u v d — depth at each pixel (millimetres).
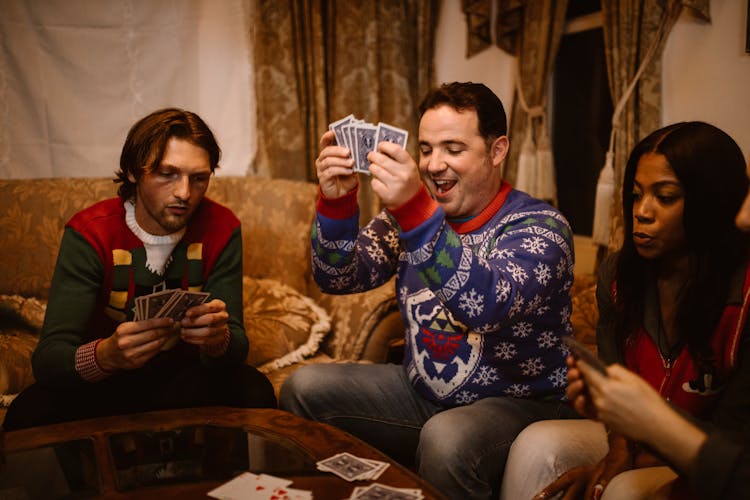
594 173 3211
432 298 1660
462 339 1620
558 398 1664
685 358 1354
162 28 3055
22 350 2088
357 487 1161
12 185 2490
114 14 2965
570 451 1392
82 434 1408
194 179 1719
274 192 2740
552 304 1594
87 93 2984
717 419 1220
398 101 3289
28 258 2424
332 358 2344
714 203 1264
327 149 1566
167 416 1509
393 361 2270
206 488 1173
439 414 1552
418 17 3287
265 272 2656
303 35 3189
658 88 2607
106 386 1714
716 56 2420
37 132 2930
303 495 1128
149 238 1777
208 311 1591
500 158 1665
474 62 3492
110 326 1815
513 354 1610
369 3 3164
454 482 1451
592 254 3197
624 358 1494
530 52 3176
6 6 2801
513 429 1544
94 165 3035
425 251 1353
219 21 3125
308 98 3244
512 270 1438
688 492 1129
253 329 2273
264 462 1277
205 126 1760
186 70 3119
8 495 1155
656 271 1437
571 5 3219
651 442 960
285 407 1782
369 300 2293
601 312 1560
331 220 1657
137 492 1162
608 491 1235
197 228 1885
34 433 1412
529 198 1696
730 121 2387
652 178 1301
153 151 1644
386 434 1774
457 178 1605
